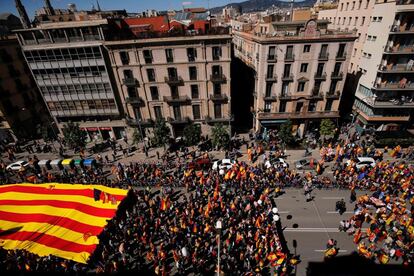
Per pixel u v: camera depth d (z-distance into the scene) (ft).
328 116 142.92
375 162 119.55
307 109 143.13
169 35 127.24
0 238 71.97
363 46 149.18
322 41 124.16
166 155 137.69
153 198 105.81
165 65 134.21
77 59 135.33
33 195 87.15
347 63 128.77
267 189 98.58
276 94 139.64
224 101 144.66
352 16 160.15
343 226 87.61
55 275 72.08
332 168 121.39
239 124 172.35
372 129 145.38
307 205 99.86
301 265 76.43
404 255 74.43
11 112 168.25
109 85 141.59
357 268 74.74
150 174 121.08
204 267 73.87
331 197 103.65
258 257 73.51
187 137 138.21
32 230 74.28
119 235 83.35
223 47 129.39
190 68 135.13
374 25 136.15
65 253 68.95
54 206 82.74
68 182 113.80
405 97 135.74
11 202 84.17
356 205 94.99
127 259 76.69
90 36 128.98
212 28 127.34
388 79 134.51
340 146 134.21
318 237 85.87
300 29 122.93
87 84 142.72
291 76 133.59
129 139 161.89
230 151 140.97
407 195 95.40
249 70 158.81
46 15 157.99
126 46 129.39
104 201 84.89
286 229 89.35
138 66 134.72
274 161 125.29
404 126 147.02
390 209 87.92
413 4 114.01
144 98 144.66
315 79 133.39
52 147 162.30
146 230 84.99
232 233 81.82
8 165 137.90
